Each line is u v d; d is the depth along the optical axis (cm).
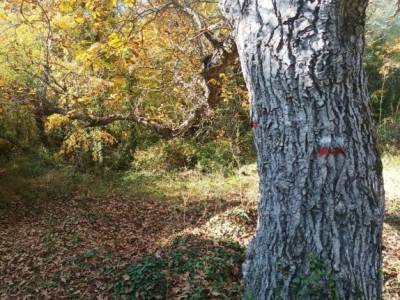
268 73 240
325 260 238
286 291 246
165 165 1518
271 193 251
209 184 1269
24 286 583
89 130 1431
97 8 580
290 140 239
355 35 236
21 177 1398
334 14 226
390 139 1483
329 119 233
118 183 1395
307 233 241
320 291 238
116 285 489
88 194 1270
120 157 1558
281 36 234
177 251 549
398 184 988
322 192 236
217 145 1509
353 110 237
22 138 1480
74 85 867
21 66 950
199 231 689
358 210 237
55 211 1100
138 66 823
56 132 1532
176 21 719
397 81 1758
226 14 265
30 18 704
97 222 972
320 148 233
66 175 1420
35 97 855
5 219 1048
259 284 260
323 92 232
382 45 1612
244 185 1203
